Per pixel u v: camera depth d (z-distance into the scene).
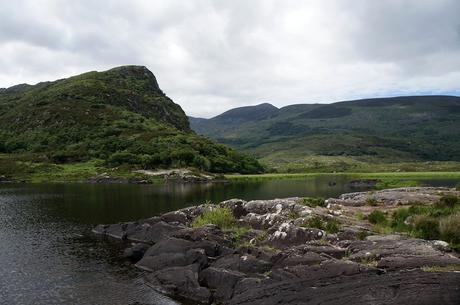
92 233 56.59
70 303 30.77
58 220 66.25
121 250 47.41
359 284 25.36
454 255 28.19
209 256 38.19
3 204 85.69
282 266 31.16
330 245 33.03
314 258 30.08
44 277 36.91
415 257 27.22
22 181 151.62
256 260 33.31
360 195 61.88
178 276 34.44
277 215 45.62
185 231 43.50
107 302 31.08
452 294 22.28
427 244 29.94
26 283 35.16
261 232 41.72
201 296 31.73
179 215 55.25
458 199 42.84
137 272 38.78
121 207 81.06
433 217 36.47
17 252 45.78
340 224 39.66
